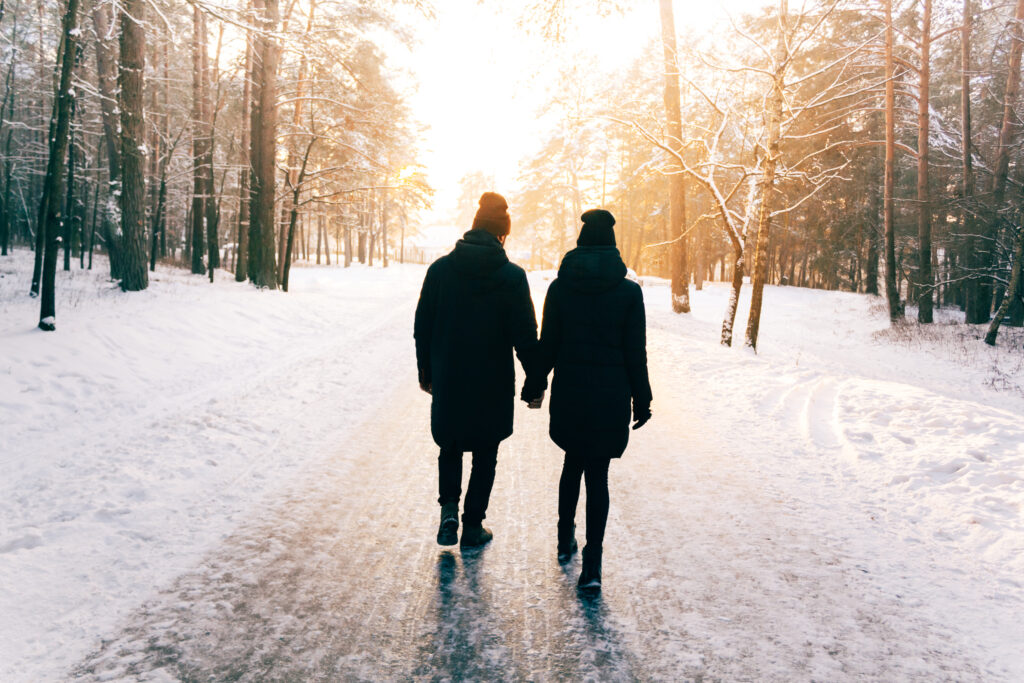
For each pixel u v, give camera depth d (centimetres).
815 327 2177
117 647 240
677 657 242
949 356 1500
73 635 247
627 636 256
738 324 2123
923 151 1944
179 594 282
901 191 2700
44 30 2047
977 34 2066
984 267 1861
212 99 2423
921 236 2002
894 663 240
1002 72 2133
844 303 2694
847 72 2275
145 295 1301
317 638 251
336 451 510
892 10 1923
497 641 252
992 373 1323
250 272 2002
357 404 678
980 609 280
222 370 830
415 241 9169
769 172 1204
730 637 257
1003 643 253
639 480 450
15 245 2848
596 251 297
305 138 2366
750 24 1722
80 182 2128
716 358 1018
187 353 878
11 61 2188
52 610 264
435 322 326
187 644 244
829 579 307
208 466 457
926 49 1898
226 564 312
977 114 2458
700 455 513
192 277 2050
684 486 438
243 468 458
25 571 293
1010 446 493
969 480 429
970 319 1989
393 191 2192
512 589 295
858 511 395
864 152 2833
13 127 2338
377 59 2181
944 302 3083
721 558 329
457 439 313
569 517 313
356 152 2266
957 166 2247
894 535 359
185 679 222
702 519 380
